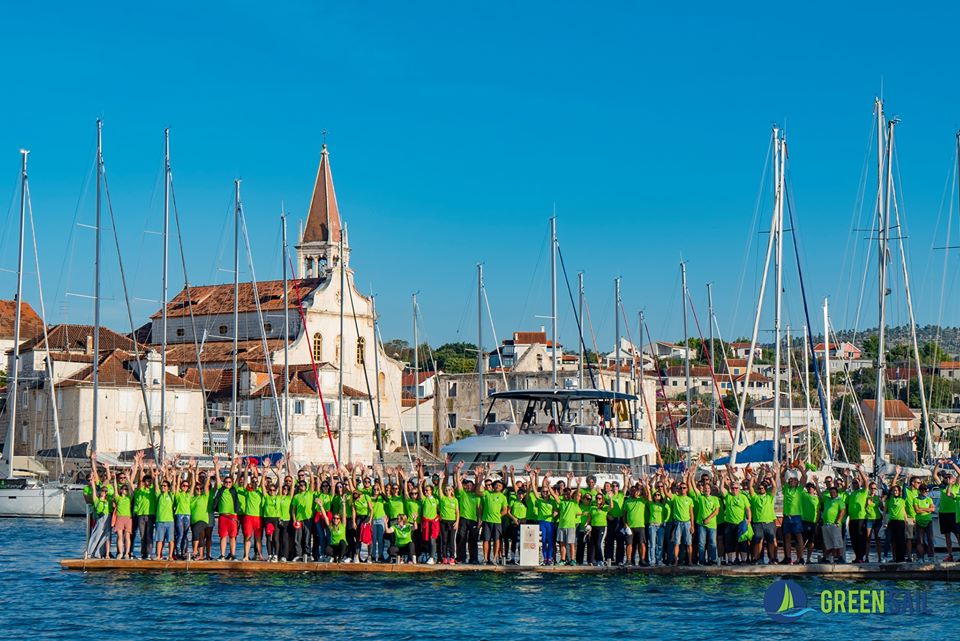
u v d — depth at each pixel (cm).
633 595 3378
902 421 10369
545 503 3750
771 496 3681
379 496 3794
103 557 3891
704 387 16812
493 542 3788
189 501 3819
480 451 4644
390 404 12294
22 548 4988
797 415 12850
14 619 3088
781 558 4084
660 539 3756
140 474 3853
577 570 3672
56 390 10081
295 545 3812
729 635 2909
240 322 12388
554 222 7194
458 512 3762
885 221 5669
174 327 12950
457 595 3384
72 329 11269
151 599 3334
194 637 2889
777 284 5547
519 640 2861
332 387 11138
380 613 3152
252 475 3931
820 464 6875
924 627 2997
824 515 3659
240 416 10794
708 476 3822
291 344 11669
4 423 10812
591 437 4716
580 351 7250
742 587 3488
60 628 2986
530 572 3684
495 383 11756
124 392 9962
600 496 3700
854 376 13275
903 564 3606
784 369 13962
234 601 3303
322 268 13912
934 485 4578
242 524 3816
